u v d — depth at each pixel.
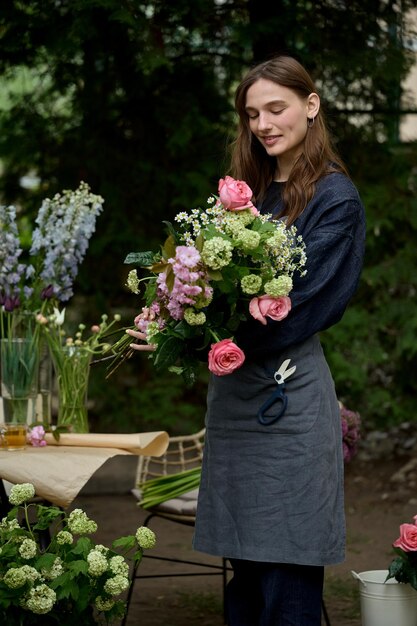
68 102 6.85
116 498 6.55
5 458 3.26
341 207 2.85
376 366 7.50
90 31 6.00
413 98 7.06
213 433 2.98
